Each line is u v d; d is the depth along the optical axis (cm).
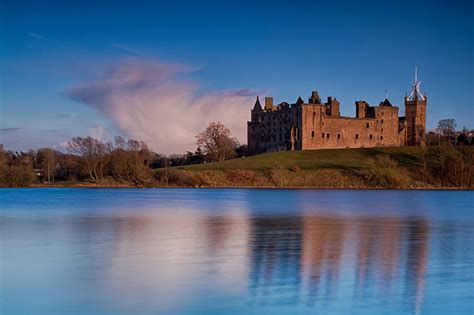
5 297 2400
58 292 2475
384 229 4769
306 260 3194
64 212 6656
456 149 17662
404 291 2488
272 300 2347
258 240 4016
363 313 2183
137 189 14525
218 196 10694
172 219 5691
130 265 3044
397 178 14988
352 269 2942
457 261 3175
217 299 2361
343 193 12112
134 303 2308
